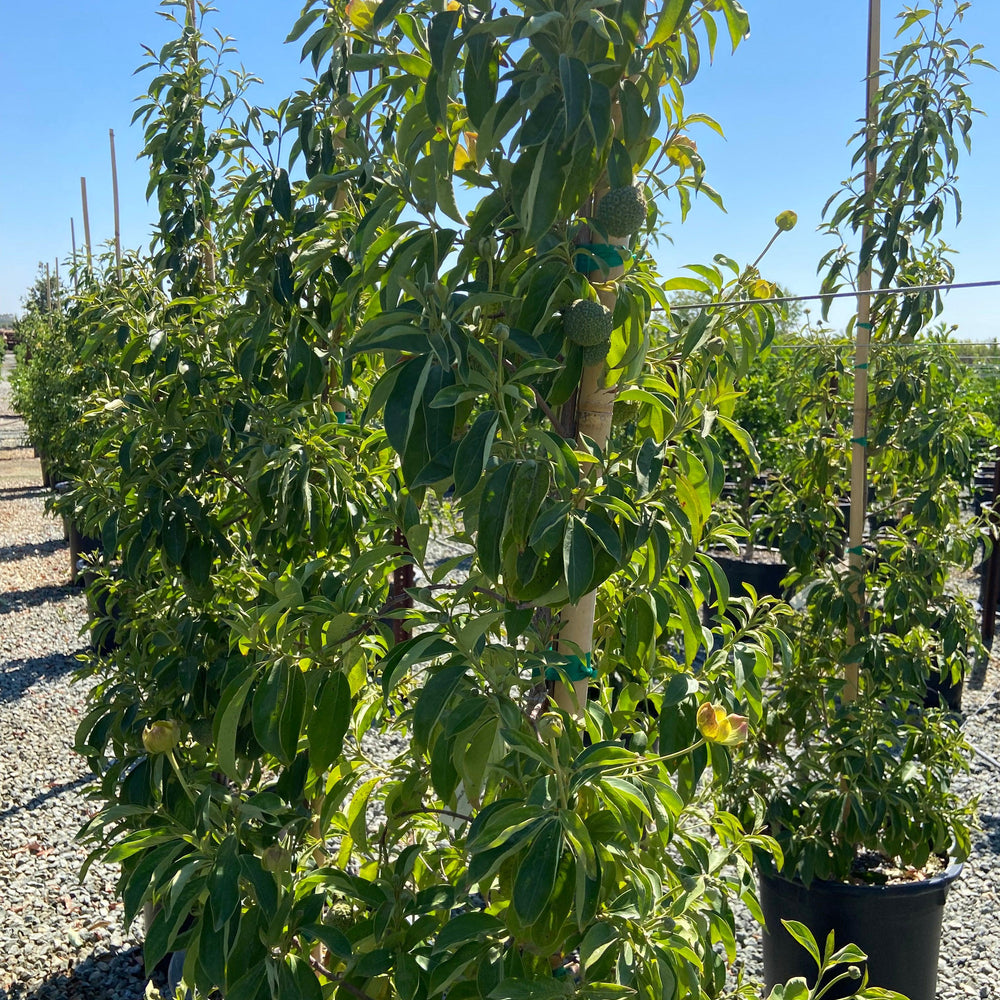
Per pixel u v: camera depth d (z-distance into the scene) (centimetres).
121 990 318
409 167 147
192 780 219
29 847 405
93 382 462
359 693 197
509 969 139
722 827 189
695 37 148
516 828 123
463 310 131
